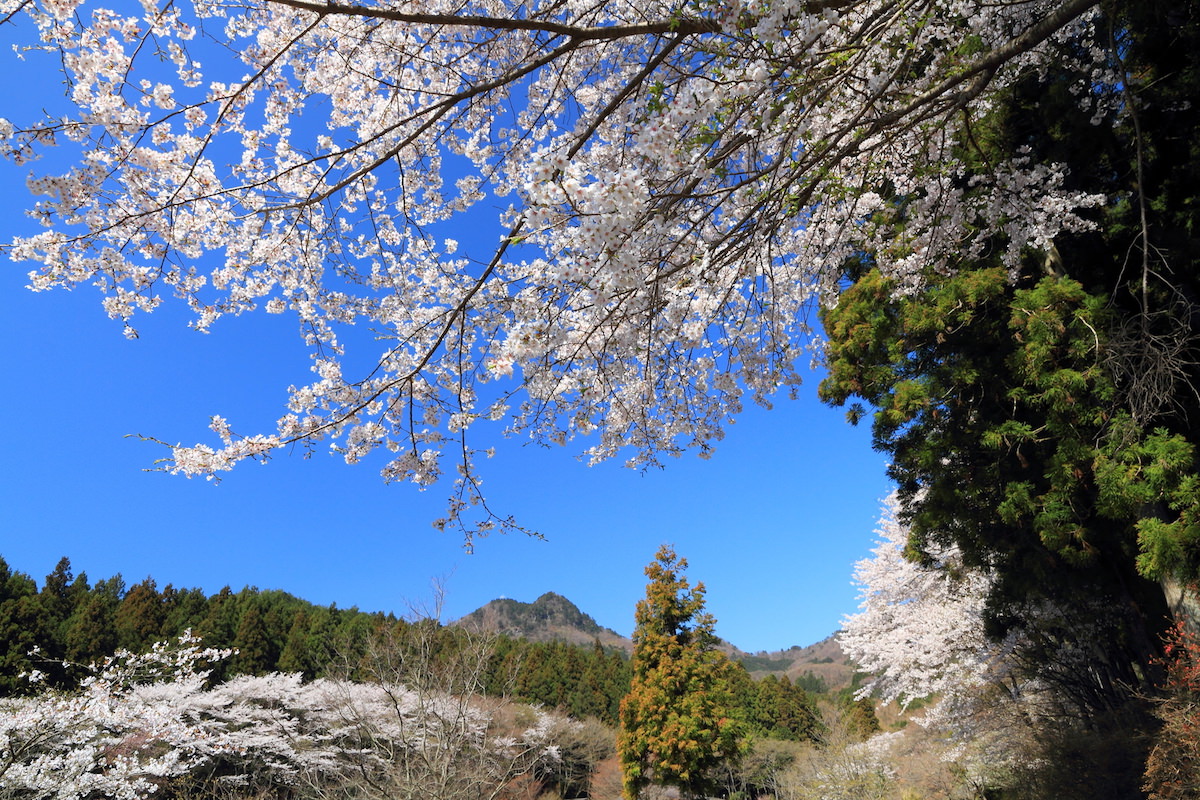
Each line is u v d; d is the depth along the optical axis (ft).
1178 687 18.89
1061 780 26.58
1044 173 17.04
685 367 15.65
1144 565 16.99
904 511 28.81
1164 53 21.81
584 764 83.41
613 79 16.79
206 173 12.14
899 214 21.66
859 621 51.06
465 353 15.20
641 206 7.90
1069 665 32.07
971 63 12.62
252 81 11.87
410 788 29.14
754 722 116.98
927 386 24.36
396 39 14.51
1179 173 22.04
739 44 9.41
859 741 75.51
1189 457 16.66
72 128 10.91
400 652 36.27
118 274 12.44
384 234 15.85
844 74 10.43
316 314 15.03
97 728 39.37
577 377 14.16
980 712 37.06
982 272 21.99
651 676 65.82
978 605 37.78
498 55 15.67
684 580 69.97
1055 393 18.97
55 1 10.29
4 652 74.90
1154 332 19.98
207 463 12.42
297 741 52.95
